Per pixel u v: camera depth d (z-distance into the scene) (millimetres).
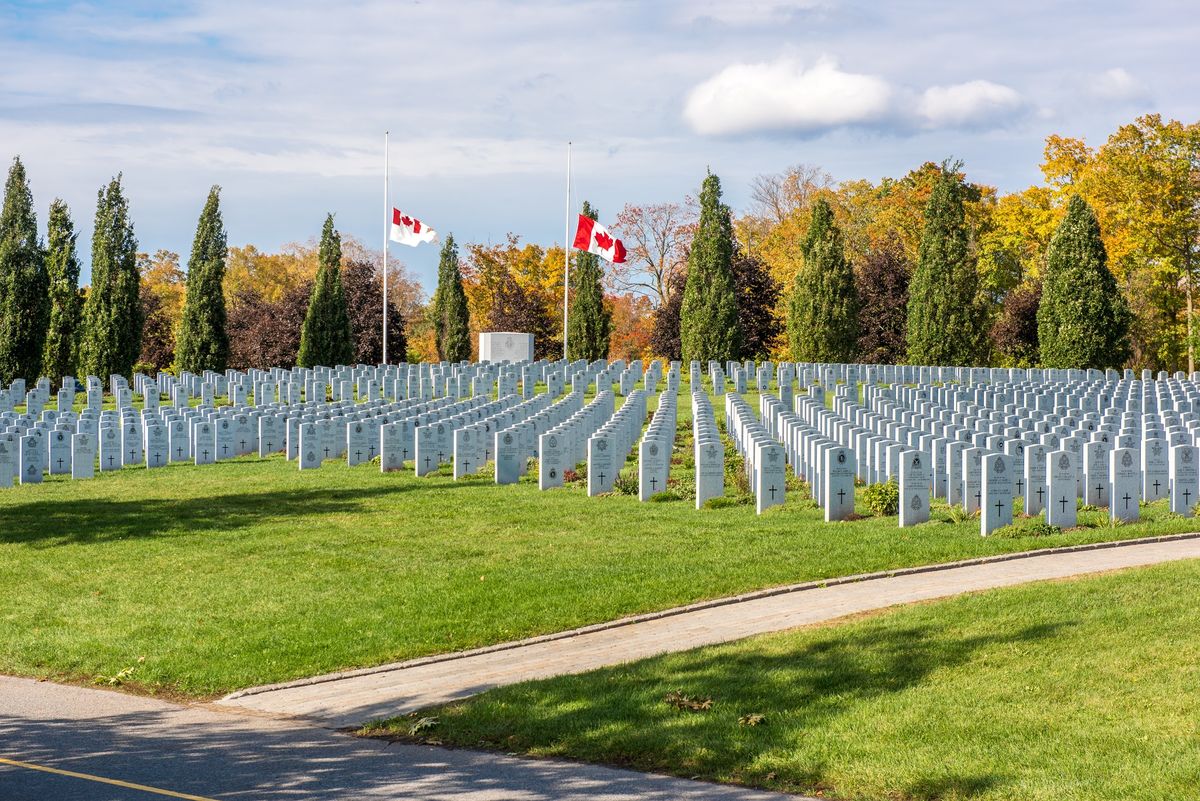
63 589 18078
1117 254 68750
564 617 15836
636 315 108188
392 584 17828
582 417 33062
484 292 99875
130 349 60219
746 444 28891
